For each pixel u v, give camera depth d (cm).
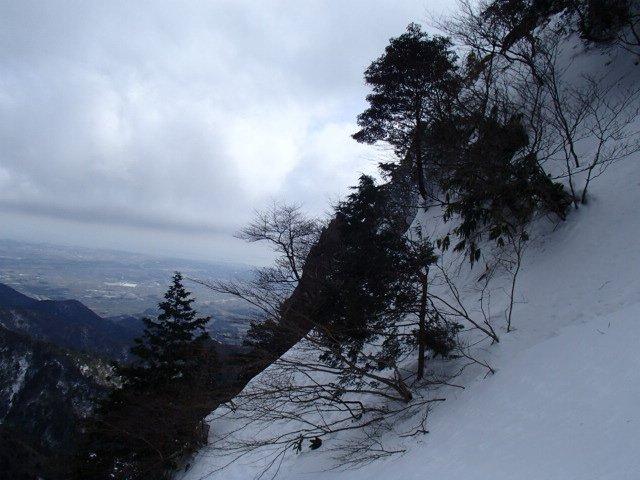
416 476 514
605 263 744
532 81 1122
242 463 1100
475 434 538
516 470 403
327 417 1062
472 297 1002
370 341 849
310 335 827
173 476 1255
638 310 553
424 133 1189
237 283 830
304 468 866
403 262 801
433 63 1410
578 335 587
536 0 1164
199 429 1250
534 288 843
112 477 1270
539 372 568
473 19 1245
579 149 1037
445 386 763
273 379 835
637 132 921
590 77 1173
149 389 1301
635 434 352
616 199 837
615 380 445
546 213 956
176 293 1432
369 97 1620
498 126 953
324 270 1184
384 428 788
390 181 1764
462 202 1002
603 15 1091
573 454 378
